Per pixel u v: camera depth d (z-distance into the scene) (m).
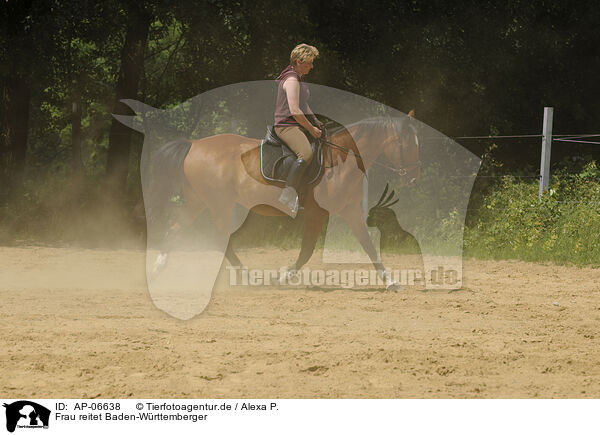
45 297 8.96
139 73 20.80
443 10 21.41
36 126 27.50
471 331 7.30
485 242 14.78
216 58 20.38
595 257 13.09
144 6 18.97
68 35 18.92
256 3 19.00
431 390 5.32
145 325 7.36
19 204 19.61
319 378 5.58
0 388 5.23
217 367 5.81
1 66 18.61
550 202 14.80
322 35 20.88
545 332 7.30
